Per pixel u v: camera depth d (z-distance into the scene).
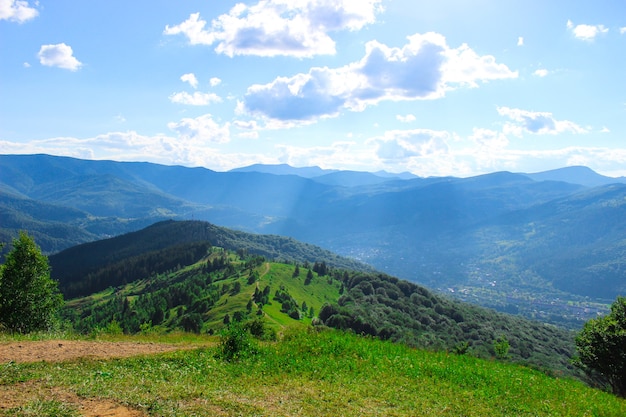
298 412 13.27
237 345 20.23
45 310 34.50
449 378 20.22
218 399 13.31
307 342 23.56
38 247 34.88
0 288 32.69
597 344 31.84
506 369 25.98
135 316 136.50
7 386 12.53
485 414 15.66
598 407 19.81
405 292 154.12
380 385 17.41
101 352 18.75
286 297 140.75
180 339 27.53
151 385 14.00
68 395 12.14
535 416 16.52
